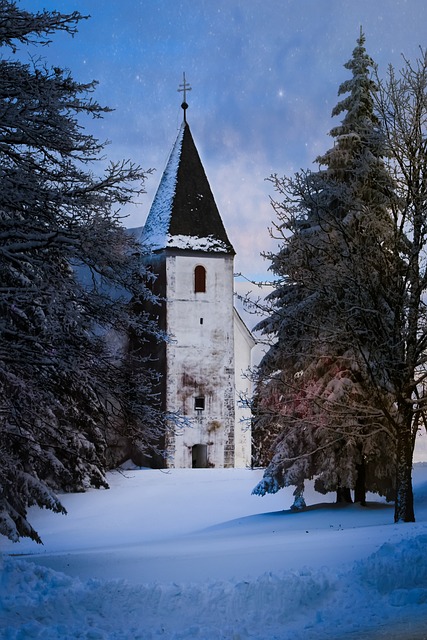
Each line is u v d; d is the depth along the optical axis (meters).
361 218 25.50
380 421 28.89
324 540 18.59
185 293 61.22
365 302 23.14
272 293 33.69
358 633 10.08
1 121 16.81
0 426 20.62
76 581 13.23
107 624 11.13
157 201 64.44
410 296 23.73
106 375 19.45
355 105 33.88
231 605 11.54
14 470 23.27
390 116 24.06
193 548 20.39
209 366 61.19
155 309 61.31
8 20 16.48
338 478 31.67
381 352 23.61
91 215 17.67
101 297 18.94
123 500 44.50
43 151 17.81
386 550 13.28
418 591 11.52
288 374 32.38
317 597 11.84
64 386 19.89
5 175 17.17
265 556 16.00
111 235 17.73
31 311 18.97
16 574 13.48
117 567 16.23
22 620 11.26
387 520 28.95
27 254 17.86
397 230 24.14
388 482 32.81
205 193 63.97
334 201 31.12
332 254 24.39
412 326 23.09
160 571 15.05
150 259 62.31
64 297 17.22
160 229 62.53
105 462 46.53
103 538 37.31
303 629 10.55
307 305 29.30
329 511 32.53
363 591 11.95
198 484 48.25
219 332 61.59
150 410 19.59
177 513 42.47
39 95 16.95
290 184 24.81
